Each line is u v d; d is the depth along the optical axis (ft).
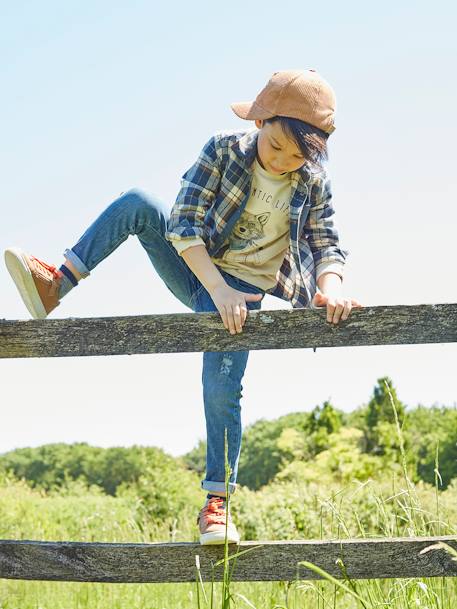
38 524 34.53
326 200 11.12
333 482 49.73
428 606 9.93
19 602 16.90
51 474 101.19
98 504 46.52
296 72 10.36
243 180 10.53
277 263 11.09
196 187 10.46
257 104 10.35
